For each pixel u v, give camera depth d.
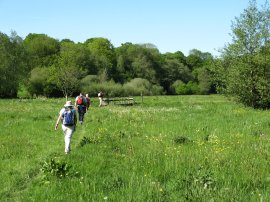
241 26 37.75
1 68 77.75
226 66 39.31
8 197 10.23
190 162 12.59
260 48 37.50
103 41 123.81
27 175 12.13
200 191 9.45
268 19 37.25
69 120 15.95
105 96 86.50
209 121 25.03
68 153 15.38
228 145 16.12
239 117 27.39
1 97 79.56
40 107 40.78
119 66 118.94
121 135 19.38
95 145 16.69
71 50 88.94
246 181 10.66
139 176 11.26
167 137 18.61
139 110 35.56
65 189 10.20
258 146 15.30
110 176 11.45
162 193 9.57
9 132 21.42
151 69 118.19
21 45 84.06
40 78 82.19
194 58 152.75
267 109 37.25
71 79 74.44
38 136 20.17
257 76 36.88
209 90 119.12
